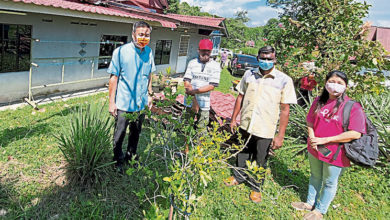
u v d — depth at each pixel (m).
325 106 3.16
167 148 2.89
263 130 3.48
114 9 8.98
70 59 7.88
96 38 8.57
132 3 14.33
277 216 3.34
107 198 3.21
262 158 3.59
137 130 3.81
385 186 4.25
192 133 2.79
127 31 9.86
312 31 5.41
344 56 5.13
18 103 6.60
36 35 6.80
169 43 13.06
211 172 2.51
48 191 3.22
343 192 4.08
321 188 3.37
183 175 2.35
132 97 3.54
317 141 3.13
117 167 3.67
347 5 5.32
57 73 7.66
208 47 3.89
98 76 9.15
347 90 5.39
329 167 3.15
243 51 36.88
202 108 4.10
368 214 3.60
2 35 6.14
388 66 5.00
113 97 3.52
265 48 3.30
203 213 3.14
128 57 3.42
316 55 5.66
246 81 3.64
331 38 5.22
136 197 3.28
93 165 3.33
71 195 3.20
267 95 3.41
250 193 3.70
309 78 6.16
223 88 11.63
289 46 5.85
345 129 3.01
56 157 3.99
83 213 2.90
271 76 3.42
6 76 6.42
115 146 3.67
